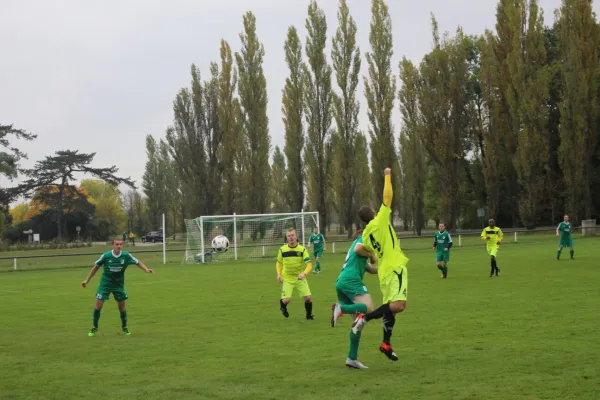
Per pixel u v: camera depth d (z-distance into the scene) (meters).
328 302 15.31
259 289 18.89
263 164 54.47
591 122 48.56
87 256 51.44
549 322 10.54
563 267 22.17
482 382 6.64
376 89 51.78
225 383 7.04
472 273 21.55
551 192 51.91
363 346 9.14
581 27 48.28
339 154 53.50
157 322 12.51
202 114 57.56
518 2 50.81
